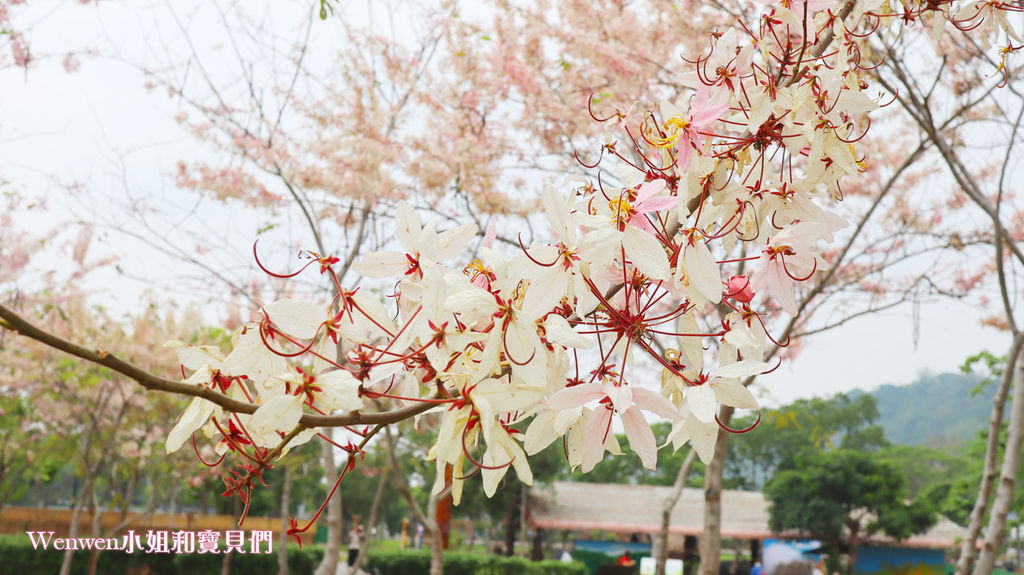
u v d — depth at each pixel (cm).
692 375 115
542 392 98
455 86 631
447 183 600
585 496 2727
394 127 655
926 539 2692
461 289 102
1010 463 423
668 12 538
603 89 589
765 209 124
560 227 107
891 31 162
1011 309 428
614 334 114
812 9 125
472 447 100
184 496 2786
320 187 570
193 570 1535
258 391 103
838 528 2581
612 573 2270
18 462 1819
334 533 632
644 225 108
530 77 584
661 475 3719
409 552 2025
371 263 113
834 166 123
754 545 2838
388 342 109
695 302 112
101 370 1190
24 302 988
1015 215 720
